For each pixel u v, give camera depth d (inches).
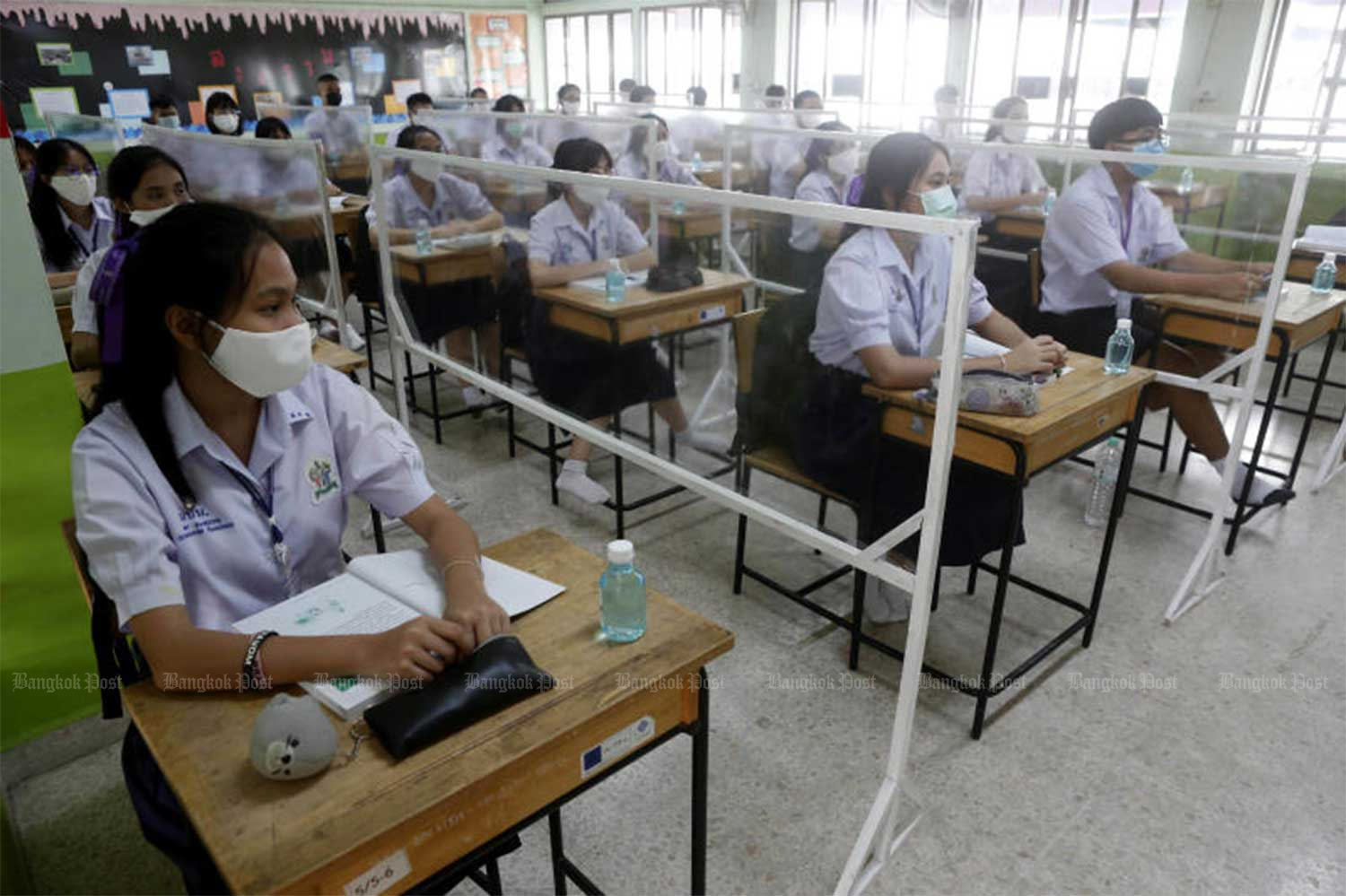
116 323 40.6
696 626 43.9
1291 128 221.0
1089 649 86.9
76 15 281.9
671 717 43.6
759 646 87.5
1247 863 62.7
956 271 48.7
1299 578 99.1
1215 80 227.1
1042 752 73.4
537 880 61.7
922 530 54.9
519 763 35.4
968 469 71.1
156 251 39.2
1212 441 106.9
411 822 32.9
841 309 70.9
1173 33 234.8
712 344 84.4
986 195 162.9
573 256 108.0
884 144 75.7
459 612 41.6
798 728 76.2
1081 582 98.7
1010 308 135.5
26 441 66.1
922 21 293.9
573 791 39.8
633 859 63.2
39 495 67.6
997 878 61.6
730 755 73.1
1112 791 69.3
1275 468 126.6
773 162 176.9
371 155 107.7
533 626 43.5
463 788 33.8
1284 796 68.6
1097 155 98.2
